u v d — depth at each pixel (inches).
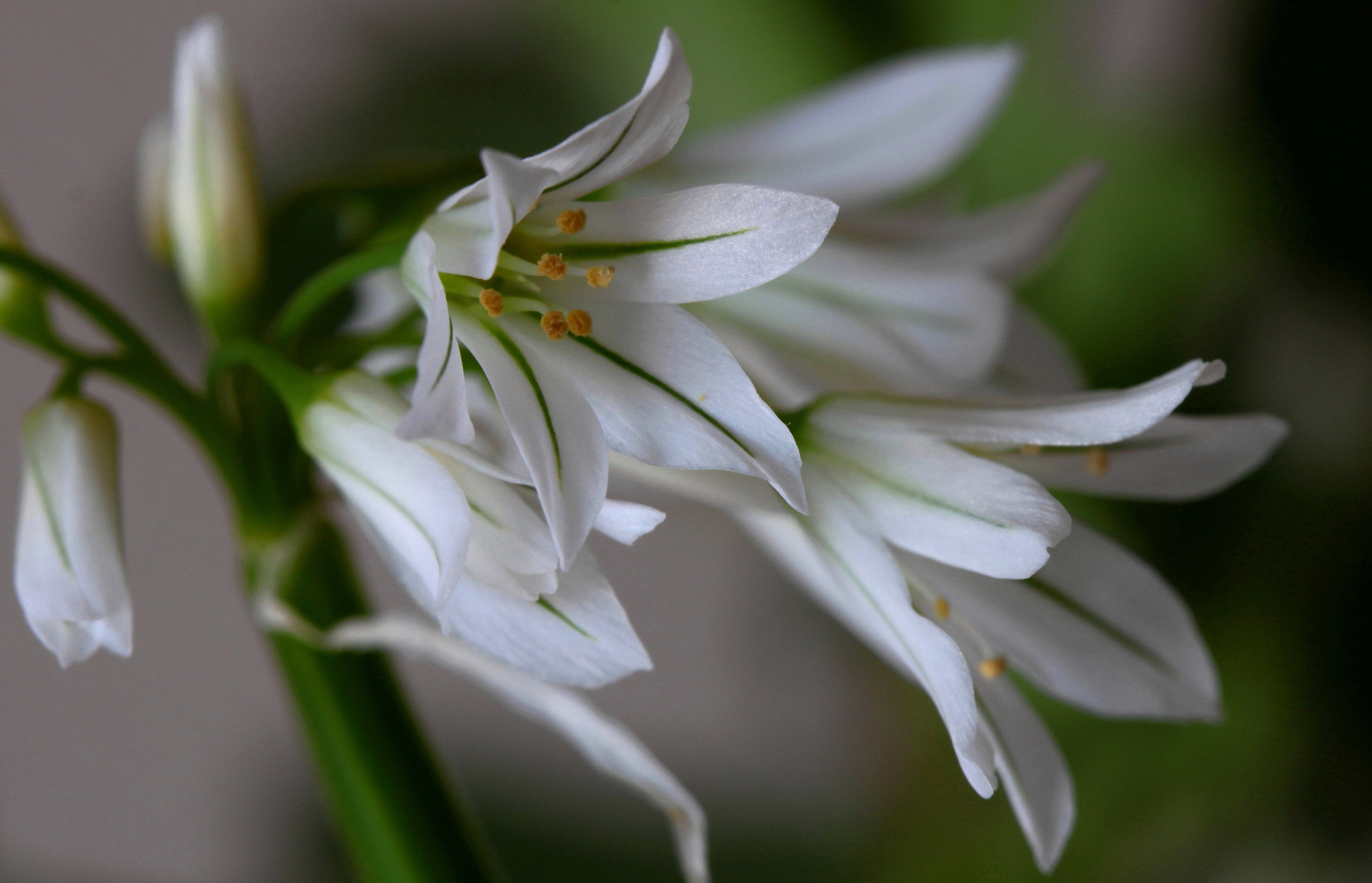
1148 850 9.6
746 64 9.8
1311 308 9.9
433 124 11.3
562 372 6.2
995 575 6.3
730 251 6.2
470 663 6.6
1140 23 10.2
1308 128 9.7
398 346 6.7
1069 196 7.1
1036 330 7.3
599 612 6.2
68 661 6.3
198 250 6.8
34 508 6.4
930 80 7.2
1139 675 6.7
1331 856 9.5
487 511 6.2
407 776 6.8
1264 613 9.5
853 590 6.5
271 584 6.7
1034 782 6.5
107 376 6.6
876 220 7.1
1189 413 9.8
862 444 6.4
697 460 6.1
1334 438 9.7
